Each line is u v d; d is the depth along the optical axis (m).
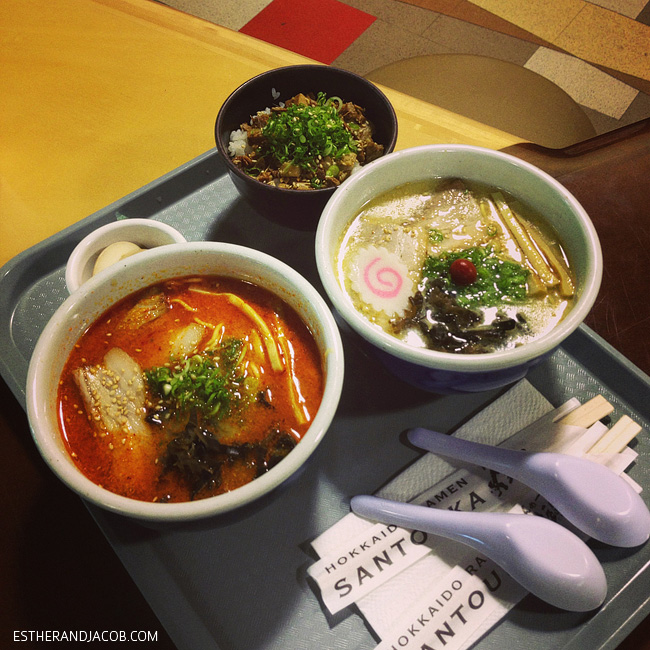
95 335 0.52
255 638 0.47
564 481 0.48
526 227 0.56
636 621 0.47
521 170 0.55
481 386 0.48
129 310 0.53
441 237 0.57
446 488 0.51
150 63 0.74
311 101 0.64
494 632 0.47
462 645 0.46
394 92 0.71
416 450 0.54
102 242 0.58
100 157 0.68
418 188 0.59
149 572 0.49
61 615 0.58
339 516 0.51
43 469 0.62
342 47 1.36
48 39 0.75
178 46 0.75
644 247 0.66
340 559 0.48
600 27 1.42
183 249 0.51
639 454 0.53
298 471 0.43
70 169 0.67
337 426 0.54
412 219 0.58
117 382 0.51
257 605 0.48
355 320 0.48
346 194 0.54
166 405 0.51
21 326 0.60
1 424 0.63
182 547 0.50
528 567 0.46
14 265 0.60
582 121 1.10
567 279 0.53
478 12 1.44
